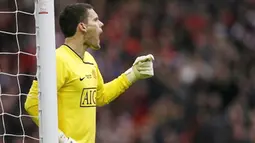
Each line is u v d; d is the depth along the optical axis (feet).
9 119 110.52
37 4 59.88
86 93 63.82
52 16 59.93
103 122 133.28
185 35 165.89
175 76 146.51
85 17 64.18
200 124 131.34
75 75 63.05
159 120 132.36
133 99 142.10
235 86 145.28
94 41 64.80
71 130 62.85
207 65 153.17
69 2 153.38
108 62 146.51
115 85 68.28
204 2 180.14
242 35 173.27
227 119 128.57
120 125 133.90
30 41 139.23
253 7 183.01
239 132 127.75
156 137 128.98
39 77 59.98
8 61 125.29
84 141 63.67
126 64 149.28
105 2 172.65
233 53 161.99
